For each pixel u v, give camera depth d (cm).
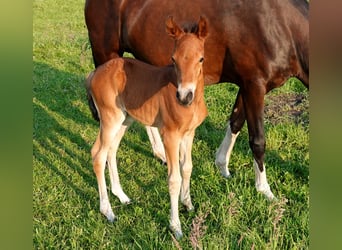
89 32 535
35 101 691
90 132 596
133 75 387
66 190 459
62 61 869
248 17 408
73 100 697
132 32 481
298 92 686
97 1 512
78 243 373
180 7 443
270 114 616
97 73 406
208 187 445
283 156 505
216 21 420
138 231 384
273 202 400
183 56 318
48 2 1427
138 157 528
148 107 379
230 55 422
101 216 411
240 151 521
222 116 613
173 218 380
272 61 406
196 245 328
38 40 992
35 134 587
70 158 525
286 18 403
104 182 412
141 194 448
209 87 716
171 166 372
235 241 355
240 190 430
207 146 542
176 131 365
